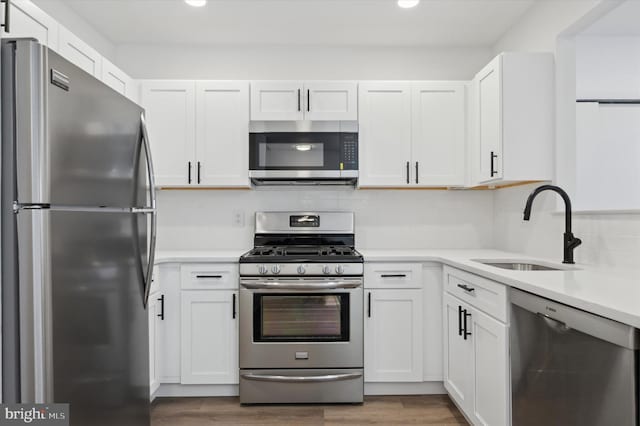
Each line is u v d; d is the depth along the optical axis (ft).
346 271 7.93
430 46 10.09
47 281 3.65
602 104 8.07
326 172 8.88
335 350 7.91
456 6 8.14
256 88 9.01
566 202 6.39
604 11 6.32
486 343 5.91
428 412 7.58
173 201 10.01
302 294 7.91
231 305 8.05
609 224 6.02
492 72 7.77
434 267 8.20
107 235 4.63
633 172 8.09
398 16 8.55
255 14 8.46
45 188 3.61
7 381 3.62
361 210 10.10
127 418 5.10
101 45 9.40
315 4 8.06
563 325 4.06
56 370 3.76
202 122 8.99
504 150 7.38
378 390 8.32
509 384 5.24
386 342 8.13
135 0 7.89
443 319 8.07
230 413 7.55
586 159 8.04
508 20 8.75
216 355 8.06
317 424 7.14
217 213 10.01
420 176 9.09
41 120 3.59
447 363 7.84
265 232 9.81
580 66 8.25
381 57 10.11
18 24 5.20
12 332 3.61
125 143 5.07
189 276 8.05
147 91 8.96
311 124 8.89
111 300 4.71
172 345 8.06
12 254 3.60
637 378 3.11
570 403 3.96
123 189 5.02
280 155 8.90
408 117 9.08
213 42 9.87
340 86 9.04
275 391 7.87
